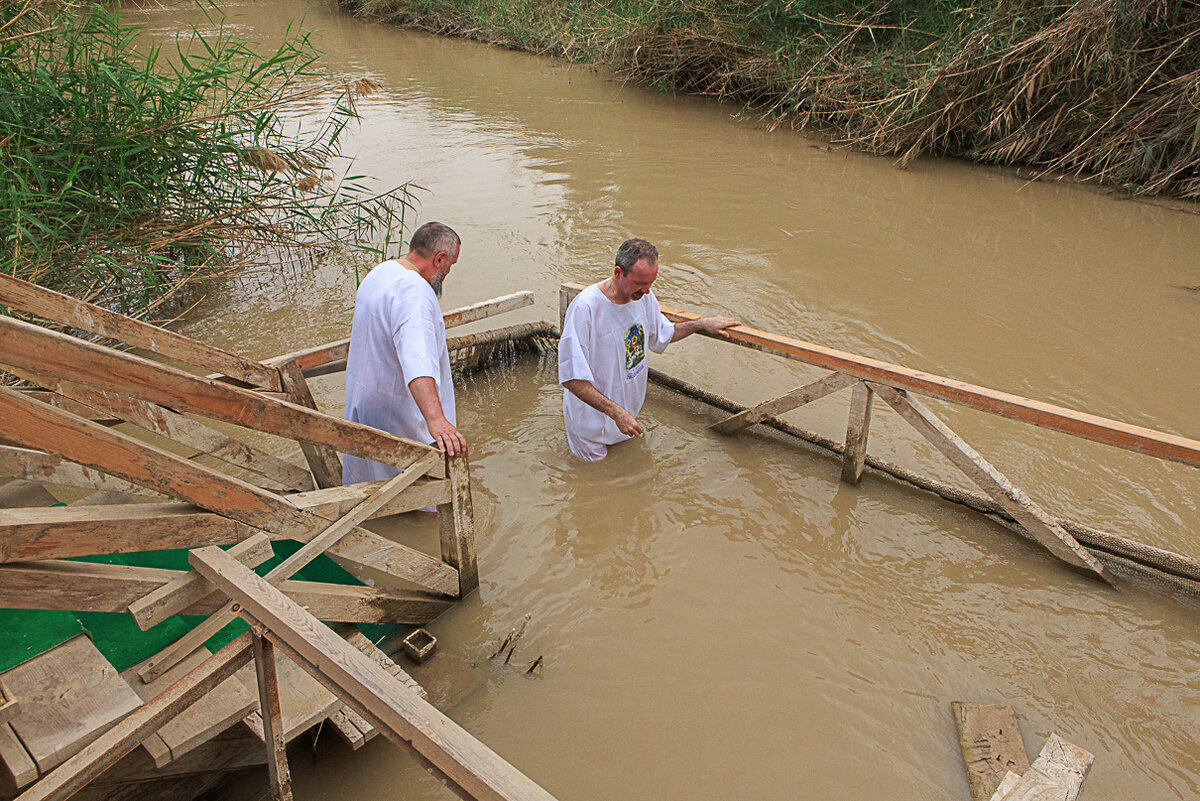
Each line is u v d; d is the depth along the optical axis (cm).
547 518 430
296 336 621
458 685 329
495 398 546
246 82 738
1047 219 854
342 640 222
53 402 348
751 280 714
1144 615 368
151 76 672
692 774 296
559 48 1709
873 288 700
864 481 458
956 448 401
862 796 289
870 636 357
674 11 1334
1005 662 344
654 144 1128
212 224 706
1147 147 894
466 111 1291
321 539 304
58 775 212
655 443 495
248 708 264
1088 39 926
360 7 2280
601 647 351
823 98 1151
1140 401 534
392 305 375
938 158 1075
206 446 364
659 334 475
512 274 727
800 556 404
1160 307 662
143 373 249
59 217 590
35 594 242
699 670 340
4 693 230
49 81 611
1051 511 429
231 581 251
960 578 390
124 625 306
